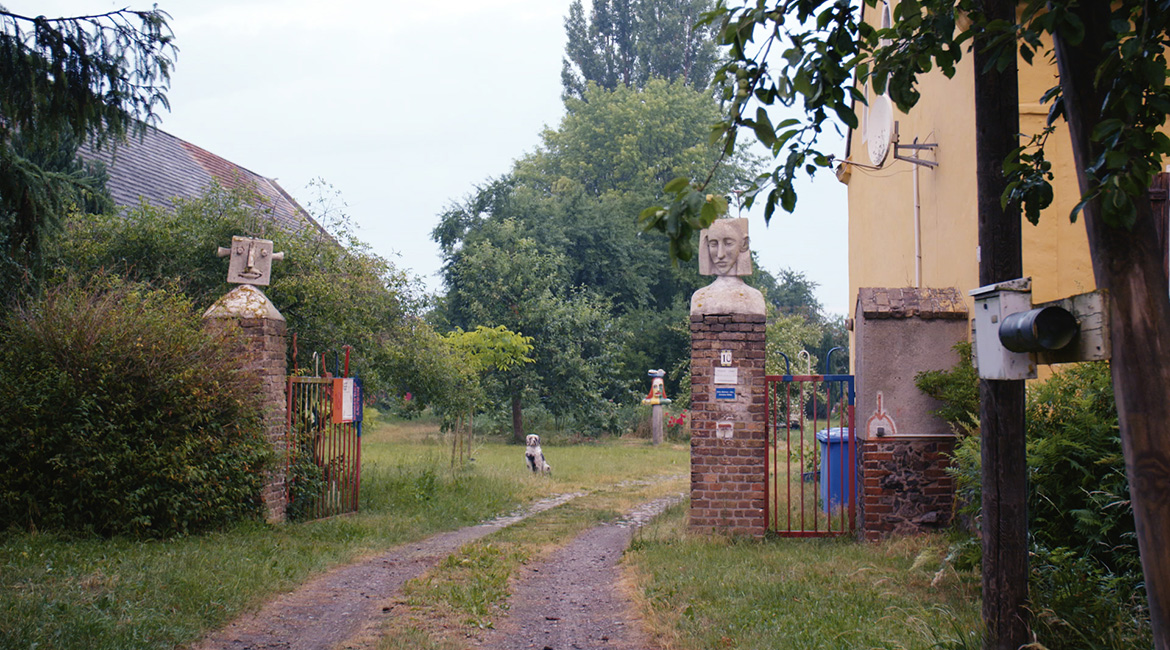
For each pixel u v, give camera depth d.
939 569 6.95
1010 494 4.82
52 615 5.26
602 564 8.48
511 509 13.04
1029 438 6.73
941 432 8.84
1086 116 3.66
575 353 30.81
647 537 9.51
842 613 5.89
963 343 8.64
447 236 39.31
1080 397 6.75
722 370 9.44
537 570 8.17
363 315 13.72
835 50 4.17
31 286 9.02
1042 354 3.83
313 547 8.60
